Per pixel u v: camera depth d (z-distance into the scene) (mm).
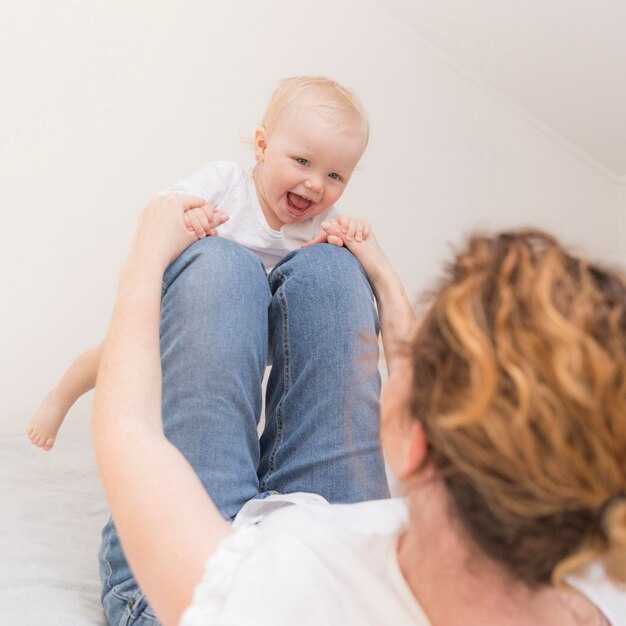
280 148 1457
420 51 2980
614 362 410
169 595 527
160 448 597
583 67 3064
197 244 999
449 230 3084
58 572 1079
